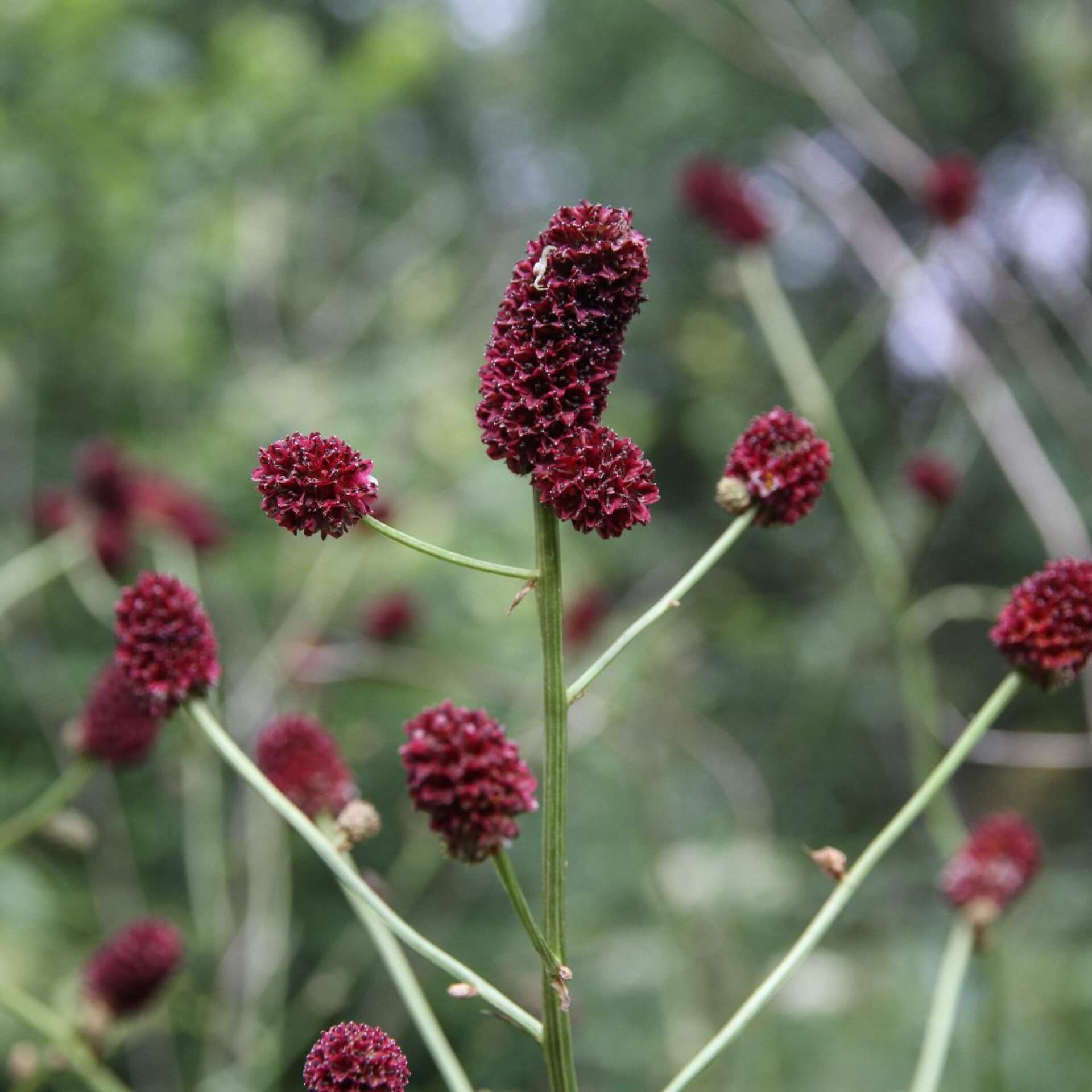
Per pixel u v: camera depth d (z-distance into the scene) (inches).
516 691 39.4
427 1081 43.8
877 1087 39.3
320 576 39.6
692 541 81.7
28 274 47.4
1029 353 40.1
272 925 33.7
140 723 22.7
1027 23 55.3
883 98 48.1
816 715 62.6
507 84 106.1
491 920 48.2
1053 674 19.4
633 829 47.7
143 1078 39.2
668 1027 38.2
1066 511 33.5
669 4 68.1
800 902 48.0
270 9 72.7
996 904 21.1
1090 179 45.1
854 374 83.0
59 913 37.5
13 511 46.3
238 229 53.3
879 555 30.8
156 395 52.2
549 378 18.1
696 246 96.3
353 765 44.8
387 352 57.7
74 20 47.2
